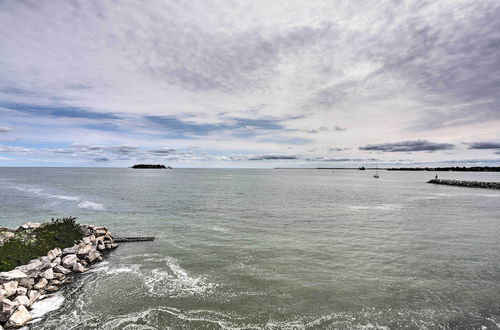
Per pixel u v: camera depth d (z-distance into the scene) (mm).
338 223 37500
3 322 13414
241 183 126938
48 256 20609
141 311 14844
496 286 18062
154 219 39656
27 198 64312
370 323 13859
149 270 20578
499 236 30672
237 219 39906
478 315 14695
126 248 26109
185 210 47719
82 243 24328
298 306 15367
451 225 36562
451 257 23531
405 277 19344
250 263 21906
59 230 27219
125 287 17719
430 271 20438
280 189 95500
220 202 58438
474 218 41750
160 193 76312
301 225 36062
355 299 16219
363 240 28797
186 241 28328
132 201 59281
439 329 13492
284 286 17797
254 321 13938
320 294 16766
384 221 39094
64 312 14797
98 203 56156
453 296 16672
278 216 42531
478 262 22328
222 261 22375
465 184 113312
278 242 27906
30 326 13516
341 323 13828
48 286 17391
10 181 123812
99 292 17016
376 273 19984
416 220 39938
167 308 15125
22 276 16359
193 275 19578
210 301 15883
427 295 16781
